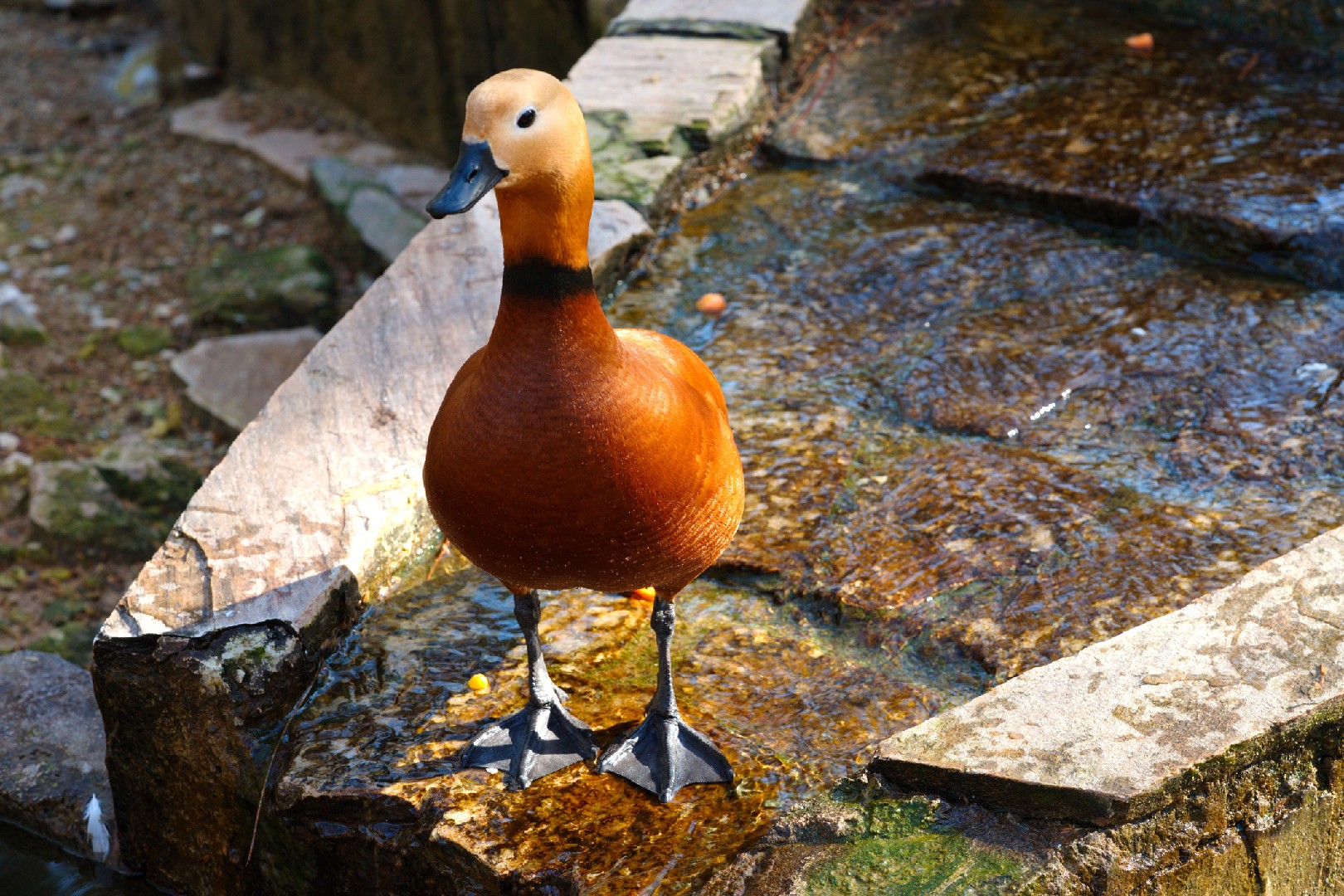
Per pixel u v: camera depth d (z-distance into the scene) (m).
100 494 5.59
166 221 8.05
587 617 3.31
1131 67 5.61
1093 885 2.52
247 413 6.23
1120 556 3.33
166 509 5.73
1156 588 3.21
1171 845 2.61
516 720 2.92
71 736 3.83
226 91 9.42
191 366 6.48
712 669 3.12
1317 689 2.67
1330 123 5.06
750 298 4.55
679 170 5.02
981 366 4.12
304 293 7.07
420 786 2.83
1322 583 2.92
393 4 8.14
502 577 2.60
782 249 4.81
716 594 3.37
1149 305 4.32
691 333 4.40
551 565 2.45
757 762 2.82
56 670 4.10
